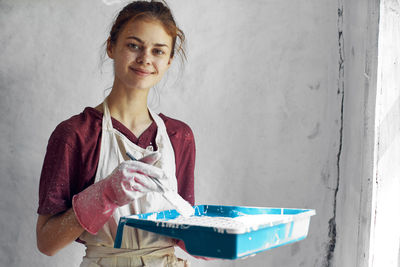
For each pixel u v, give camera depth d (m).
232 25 1.90
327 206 1.86
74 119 1.37
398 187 1.51
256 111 1.89
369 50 1.54
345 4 1.82
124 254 1.28
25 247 1.74
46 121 1.79
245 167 1.88
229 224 1.15
